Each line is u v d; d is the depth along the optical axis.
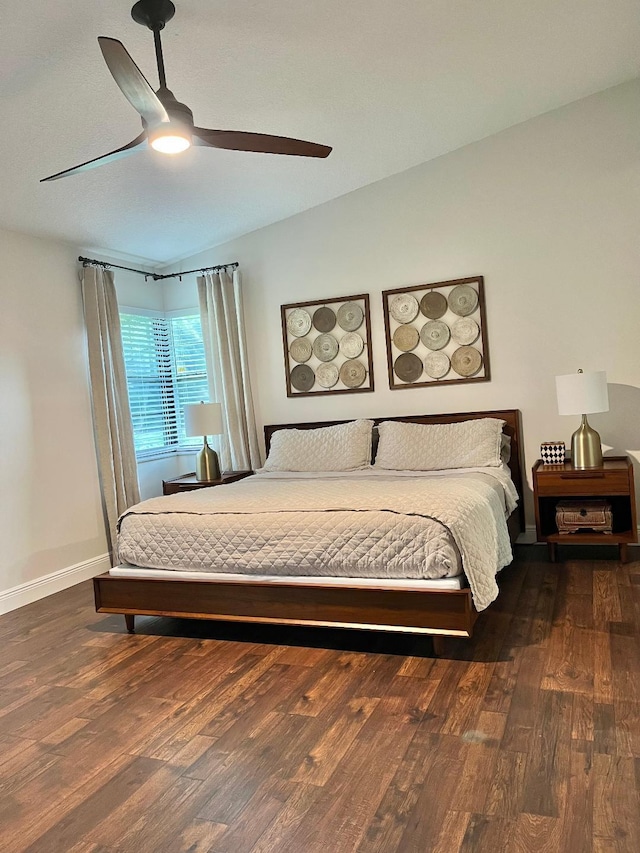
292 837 1.76
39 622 3.83
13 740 2.42
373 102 3.74
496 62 3.58
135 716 2.54
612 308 4.43
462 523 2.94
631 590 3.55
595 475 4.05
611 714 2.26
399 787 1.94
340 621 3.04
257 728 2.36
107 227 4.62
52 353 4.59
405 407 5.03
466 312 4.76
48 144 3.34
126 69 2.03
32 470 4.36
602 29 3.47
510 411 4.66
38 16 2.42
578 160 4.43
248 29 2.81
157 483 5.71
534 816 1.76
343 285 5.16
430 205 4.85
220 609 3.29
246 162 4.14
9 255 4.29
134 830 1.84
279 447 5.04
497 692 2.49
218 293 5.46
